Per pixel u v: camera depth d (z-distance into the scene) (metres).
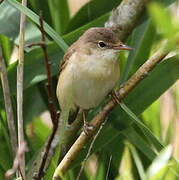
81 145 3.93
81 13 4.03
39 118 4.08
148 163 4.02
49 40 4.04
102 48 4.00
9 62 4.04
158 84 3.97
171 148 3.87
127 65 4.00
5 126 4.00
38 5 4.05
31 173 3.96
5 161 3.99
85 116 4.01
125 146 4.02
